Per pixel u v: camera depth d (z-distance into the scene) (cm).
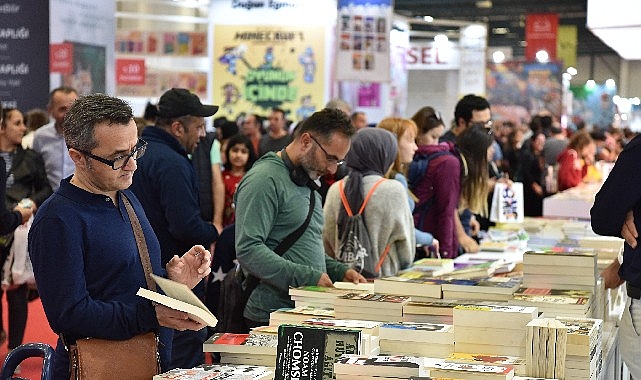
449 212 525
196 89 1538
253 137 1213
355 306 336
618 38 1030
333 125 366
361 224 418
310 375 266
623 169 339
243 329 385
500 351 296
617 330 403
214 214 715
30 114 766
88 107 252
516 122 2295
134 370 256
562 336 282
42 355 254
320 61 1483
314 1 1478
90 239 256
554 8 2927
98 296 260
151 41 1510
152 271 274
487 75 2312
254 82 1503
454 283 362
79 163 254
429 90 2673
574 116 3578
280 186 369
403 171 516
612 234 348
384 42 1062
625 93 4056
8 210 513
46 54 866
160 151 412
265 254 362
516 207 659
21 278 616
